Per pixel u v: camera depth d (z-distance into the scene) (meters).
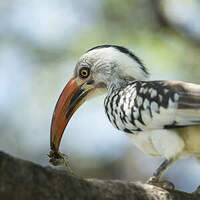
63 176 5.78
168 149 7.02
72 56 14.11
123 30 14.17
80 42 14.12
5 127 14.52
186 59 13.62
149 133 7.37
